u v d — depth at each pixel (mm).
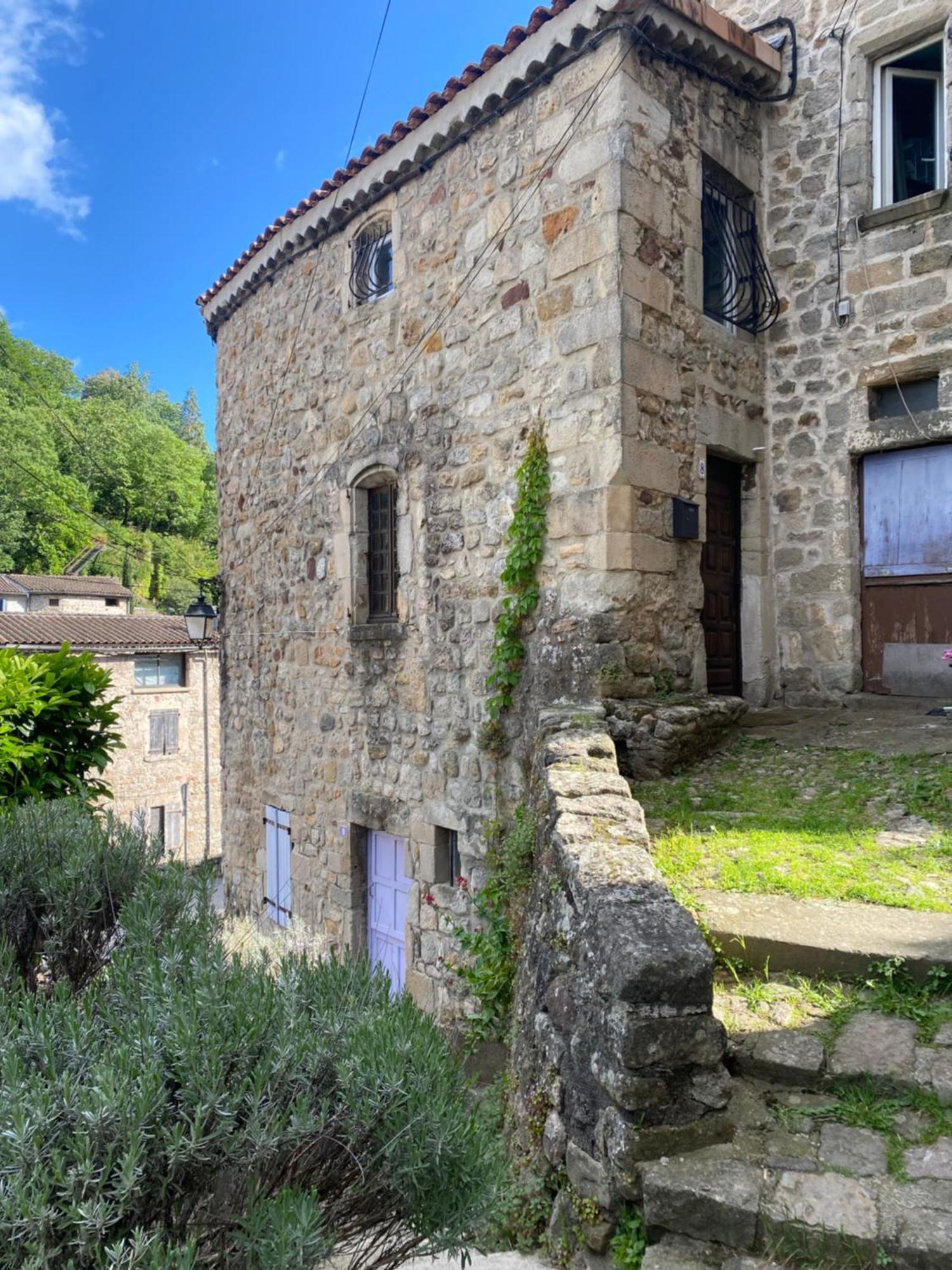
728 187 6109
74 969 2844
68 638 16875
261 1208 1479
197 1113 1452
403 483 6504
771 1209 1828
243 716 9039
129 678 17906
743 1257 1824
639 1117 2051
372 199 6781
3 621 17312
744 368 6113
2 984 2193
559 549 5203
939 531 5707
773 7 6352
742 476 6344
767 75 6066
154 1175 1492
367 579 7156
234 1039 1676
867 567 6035
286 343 8125
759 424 6262
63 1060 1652
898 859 3309
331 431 7398
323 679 7500
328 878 7383
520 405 5508
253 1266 1471
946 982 2488
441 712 6109
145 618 19828
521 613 5363
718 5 6699
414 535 6398
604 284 4973
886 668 5941
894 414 5871
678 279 5383
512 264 5570
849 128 5961
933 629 5734
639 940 2211
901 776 4223
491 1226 2092
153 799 18172
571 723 4336
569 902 2762
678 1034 2094
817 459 6125
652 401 5113
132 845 3092
